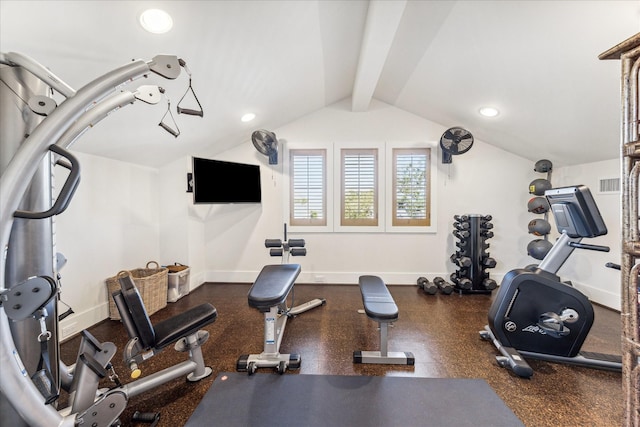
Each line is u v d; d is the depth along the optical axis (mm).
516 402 1628
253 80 2490
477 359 2076
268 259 4000
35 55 1414
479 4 1733
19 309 981
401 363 1999
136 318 1449
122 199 2990
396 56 2652
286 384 1784
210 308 1864
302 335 2455
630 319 953
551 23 1685
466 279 3479
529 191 3613
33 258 1193
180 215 3594
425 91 3123
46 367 1134
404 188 3902
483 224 3523
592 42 1713
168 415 1541
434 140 3857
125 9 1373
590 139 2701
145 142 2773
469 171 3844
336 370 1938
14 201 961
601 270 3072
